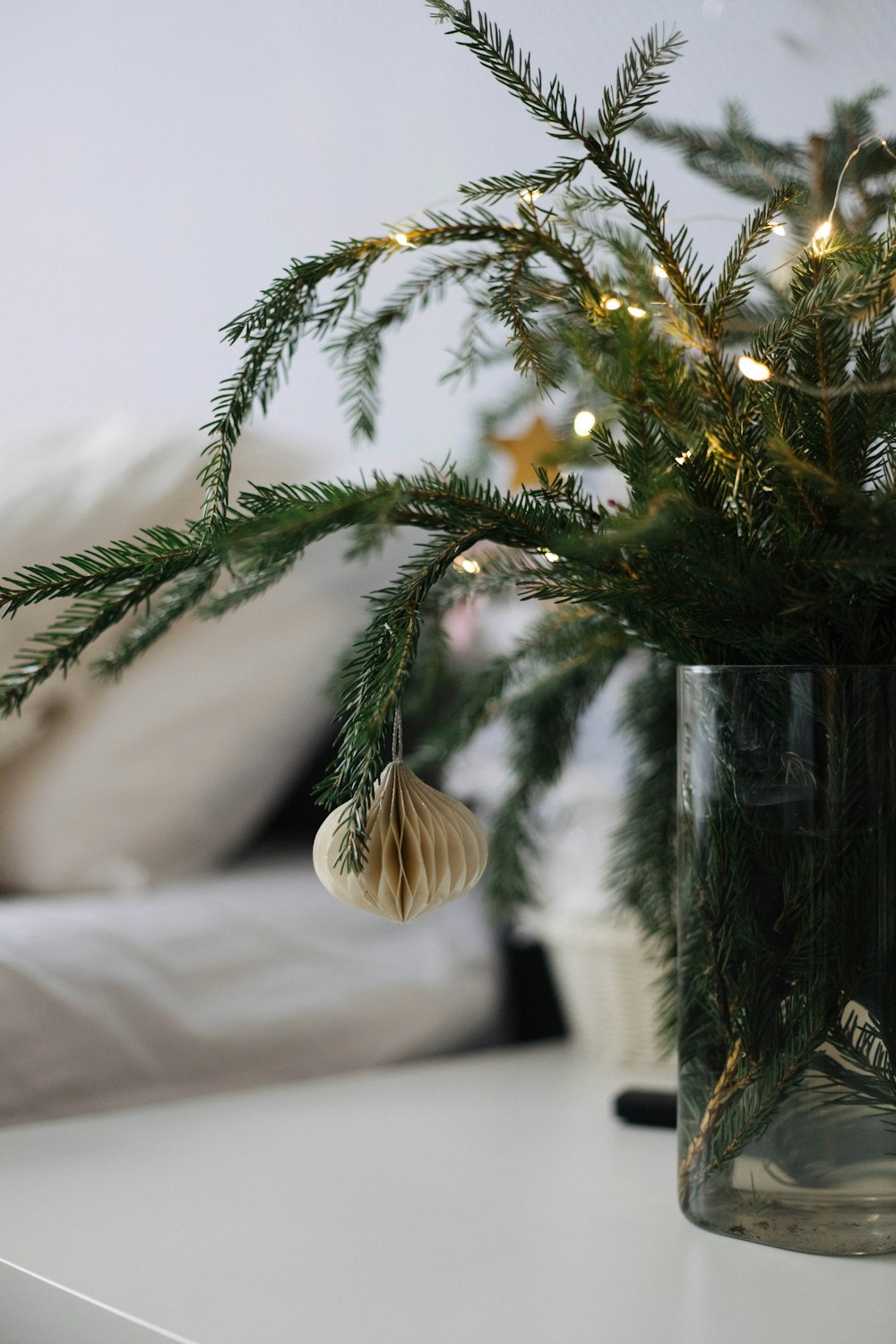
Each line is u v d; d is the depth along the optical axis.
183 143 2.27
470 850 0.99
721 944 1.00
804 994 0.98
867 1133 0.99
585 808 1.49
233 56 2.15
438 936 1.49
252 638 1.53
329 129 1.96
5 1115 1.28
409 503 1.00
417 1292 0.97
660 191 1.48
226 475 1.00
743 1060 1.00
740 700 0.99
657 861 1.26
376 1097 1.31
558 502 1.03
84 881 1.49
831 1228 0.99
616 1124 1.24
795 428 0.98
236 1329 0.93
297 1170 1.14
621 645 1.24
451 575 1.25
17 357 2.75
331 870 0.98
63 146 2.58
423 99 1.78
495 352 1.26
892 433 1.00
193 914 1.41
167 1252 1.02
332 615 1.54
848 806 0.98
